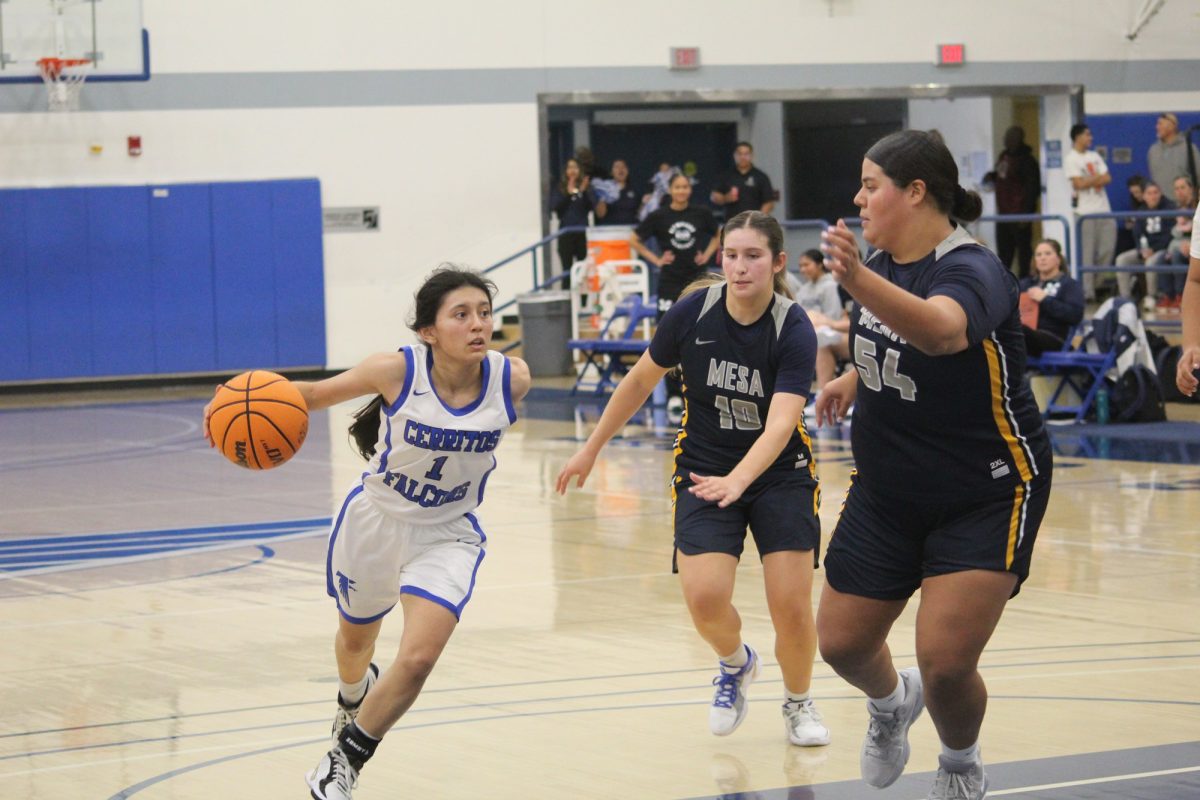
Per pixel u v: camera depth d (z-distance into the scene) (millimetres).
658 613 9250
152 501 14570
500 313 28688
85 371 27016
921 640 5027
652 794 5832
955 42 29969
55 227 26656
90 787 5980
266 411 5688
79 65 25750
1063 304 18266
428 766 6234
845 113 32531
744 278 6375
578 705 7184
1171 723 6602
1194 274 6359
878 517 5254
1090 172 26438
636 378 6770
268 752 6461
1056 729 6539
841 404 6105
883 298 4379
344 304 28109
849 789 5867
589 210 26875
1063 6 30297
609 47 28812
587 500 13945
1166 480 14203
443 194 28375
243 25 27391
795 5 29391
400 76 28078
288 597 10000
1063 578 9992
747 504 6648
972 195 5027
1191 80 30875
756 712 7102
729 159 32219
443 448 5664
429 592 5617
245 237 27562
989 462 4996
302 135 27766
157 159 27172
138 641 8758
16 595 10219
